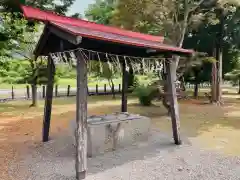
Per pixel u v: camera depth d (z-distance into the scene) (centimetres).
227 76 1867
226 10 1185
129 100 1489
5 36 1080
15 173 418
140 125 593
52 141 607
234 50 1569
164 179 395
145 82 1398
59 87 2278
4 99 1493
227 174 412
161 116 974
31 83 1220
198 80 1661
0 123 859
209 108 1210
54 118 962
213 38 1376
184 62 1127
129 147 560
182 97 1584
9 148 558
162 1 954
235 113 1057
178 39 1027
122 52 541
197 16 1066
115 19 1085
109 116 622
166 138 636
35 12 437
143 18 1034
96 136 507
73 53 438
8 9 980
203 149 548
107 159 485
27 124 841
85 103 410
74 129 557
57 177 402
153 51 557
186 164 459
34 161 474
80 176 395
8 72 1246
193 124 828
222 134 686
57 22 445
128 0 970
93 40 430
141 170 431
